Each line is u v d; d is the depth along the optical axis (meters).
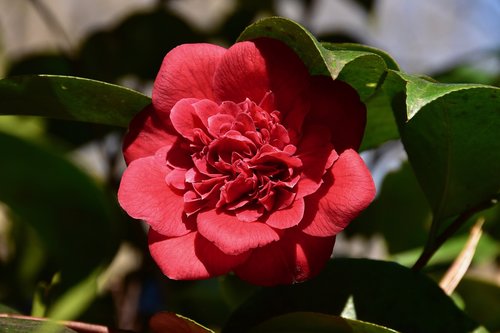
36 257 0.65
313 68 0.48
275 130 0.46
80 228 0.55
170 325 0.47
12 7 1.07
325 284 0.50
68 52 0.73
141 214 0.45
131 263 0.72
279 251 0.45
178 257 0.45
